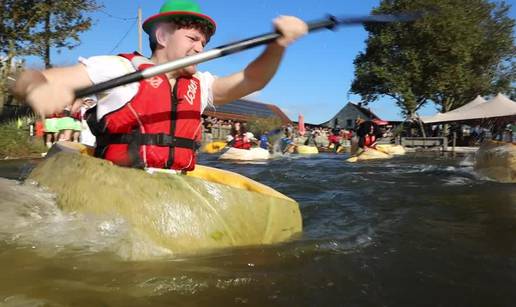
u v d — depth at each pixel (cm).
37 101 194
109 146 283
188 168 299
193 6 280
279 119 3014
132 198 249
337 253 259
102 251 228
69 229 240
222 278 209
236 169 925
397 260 248
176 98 288
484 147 779
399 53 2978
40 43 1288
